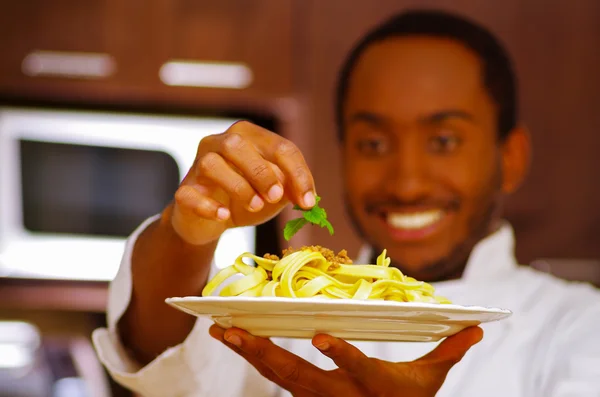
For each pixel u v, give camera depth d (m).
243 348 0.75
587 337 1.24
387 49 1.50
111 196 2.25
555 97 2.41
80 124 2.23
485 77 1.50
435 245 1.47
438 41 1.50
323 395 0.77
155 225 0.91
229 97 2.29
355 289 0.78
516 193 2.40
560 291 1.38
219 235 0.85
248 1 2.29
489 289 1.38
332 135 2.32
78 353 2.32
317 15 2.31
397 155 1.48
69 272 2.23
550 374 1.23
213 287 0.80
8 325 2.33
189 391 1.00
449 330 0.77
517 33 2.39
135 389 1.00
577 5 2.41
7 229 2.21
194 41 2.27
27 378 2.30
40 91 2.23
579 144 2.41
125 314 0.96
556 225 2.41
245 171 0.76
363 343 1.33
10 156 2.20
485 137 1.50
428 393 0.77
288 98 2.31
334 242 2.30
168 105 2.31
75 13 2.23
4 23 2.21
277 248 2.23
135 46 2.25
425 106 1.46
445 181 1.46
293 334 0.75
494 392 1.25
